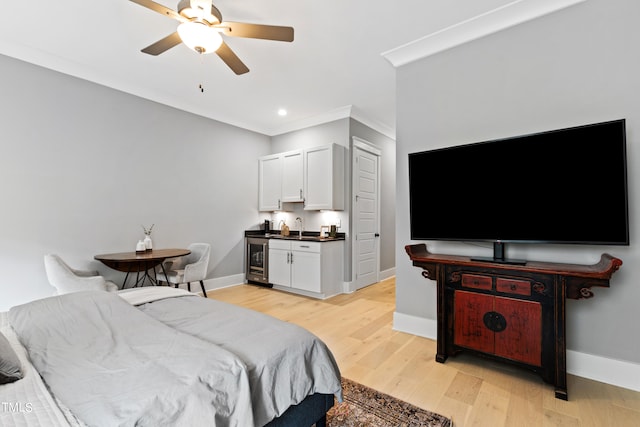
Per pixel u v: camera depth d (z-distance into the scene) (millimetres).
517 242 2184
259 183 5277
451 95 2648
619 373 1959
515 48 2348
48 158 3033
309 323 3160
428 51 2744
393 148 5660
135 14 2352
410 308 2881
